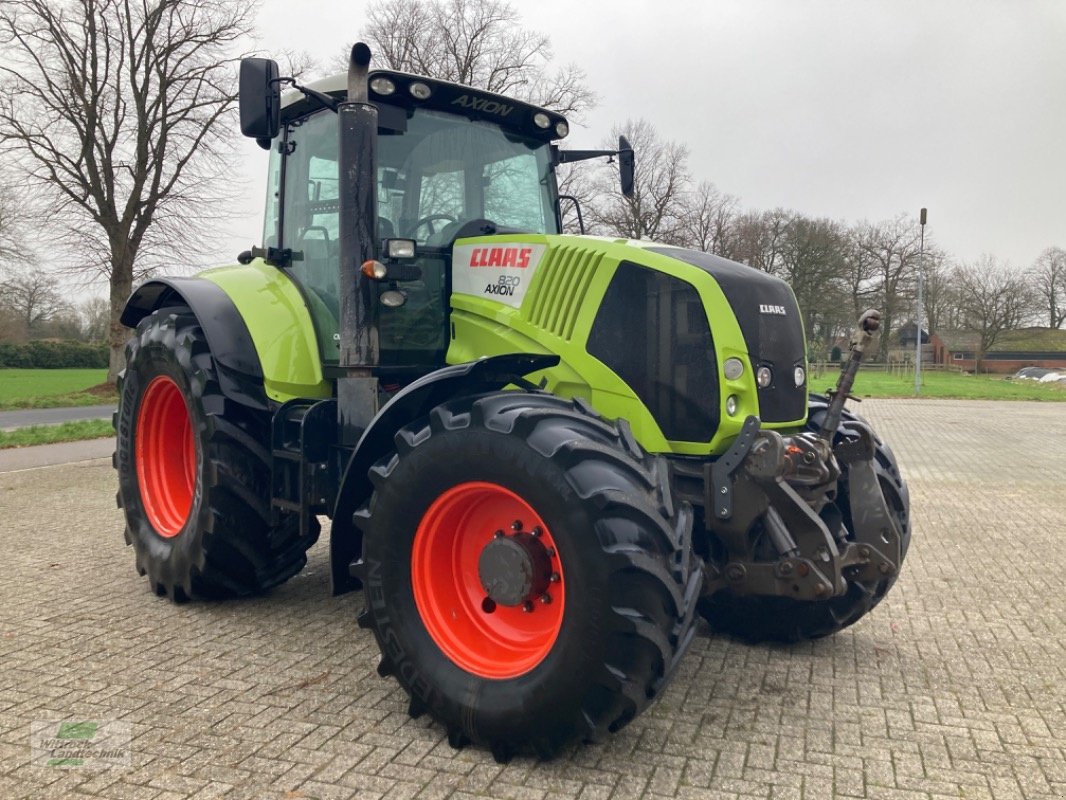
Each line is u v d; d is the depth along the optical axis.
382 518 3.15
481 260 3.97
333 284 4.26
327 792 2.66
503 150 4.50
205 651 3.90
